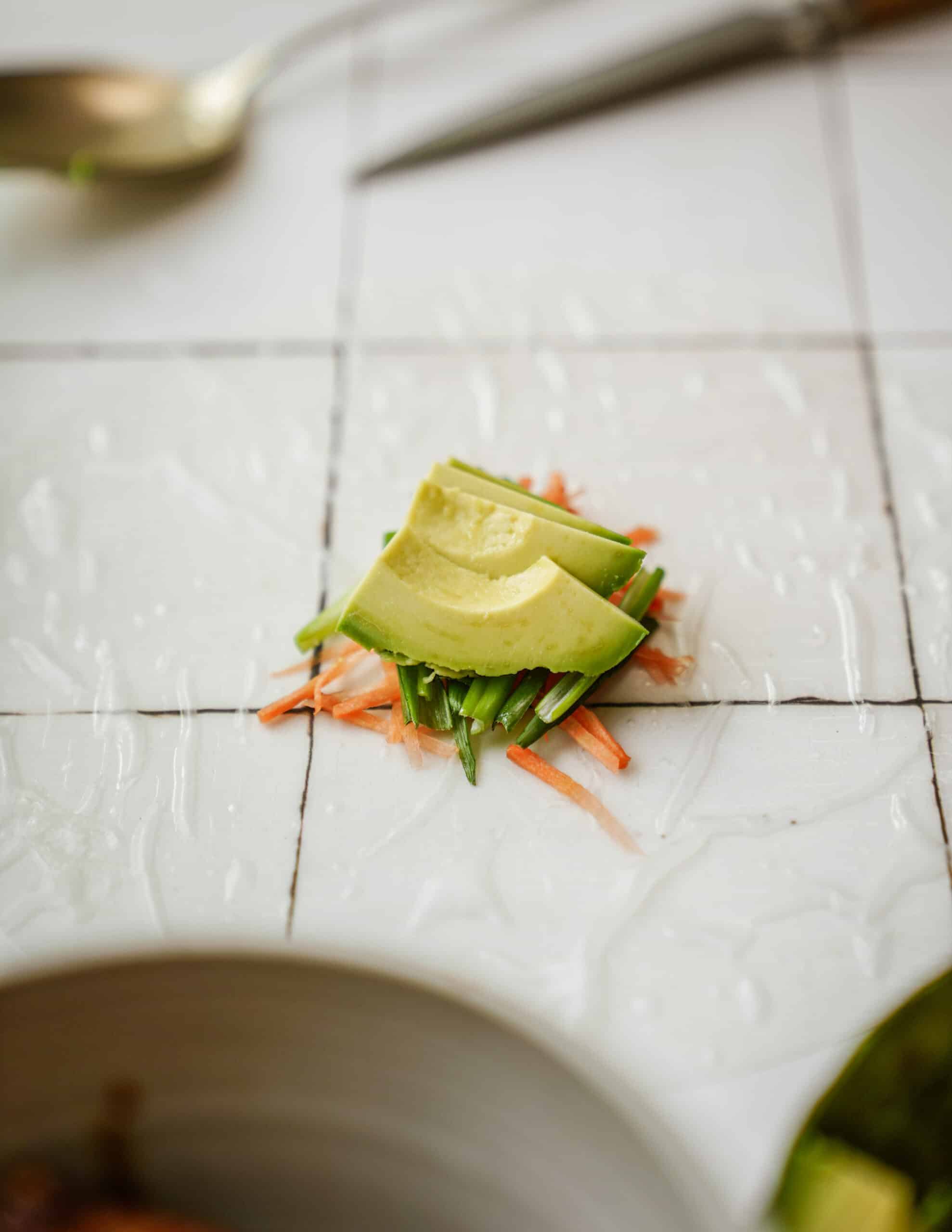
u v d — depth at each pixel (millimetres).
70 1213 281
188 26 464
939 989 305
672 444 393
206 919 339
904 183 431
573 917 336
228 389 406
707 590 372
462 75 453
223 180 439
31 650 371
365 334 413
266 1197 285
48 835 349
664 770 351
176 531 385
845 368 403
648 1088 320
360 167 438
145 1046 280
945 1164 297
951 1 452
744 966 331
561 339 410
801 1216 293
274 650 369
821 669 362
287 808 350
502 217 430
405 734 353
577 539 346
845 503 384
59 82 435
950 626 366
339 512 387
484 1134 277
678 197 431
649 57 445
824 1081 320
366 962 275
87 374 409
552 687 351
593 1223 270
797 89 448
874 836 343
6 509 390
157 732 360
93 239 430
